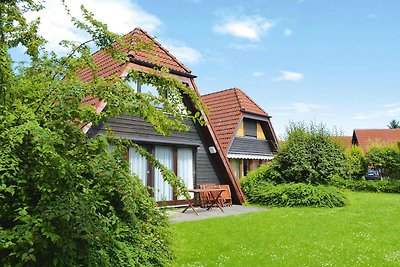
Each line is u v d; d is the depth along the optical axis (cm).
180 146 1709
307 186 1814
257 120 2658
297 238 1005
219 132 2355
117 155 497
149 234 593
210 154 1848
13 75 478
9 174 383
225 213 1518
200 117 524
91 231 405
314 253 845
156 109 446
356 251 870
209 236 1021
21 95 458
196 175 1764
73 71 527
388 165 2938
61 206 386
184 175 1723
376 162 2931
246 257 806
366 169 2967
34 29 596
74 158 431
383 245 935
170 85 502
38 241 387
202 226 1174
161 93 503
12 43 580
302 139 1995
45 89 453
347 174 2011
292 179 1977
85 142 435
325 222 1268
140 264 543
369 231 1111
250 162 2639
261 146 2688
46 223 386
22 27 583
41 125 427
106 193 490
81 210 392
